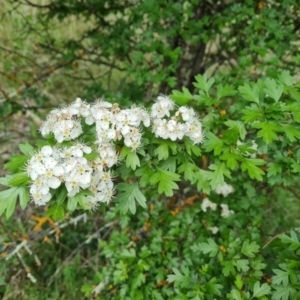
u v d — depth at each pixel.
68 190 0.19
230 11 0.37
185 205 0.41
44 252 0.41
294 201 0.47
